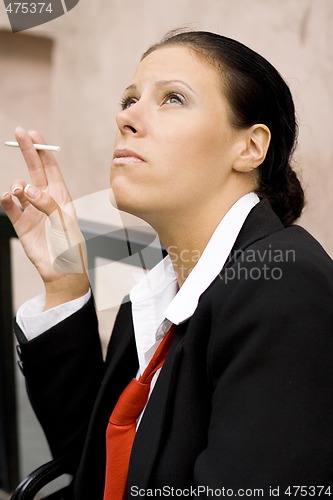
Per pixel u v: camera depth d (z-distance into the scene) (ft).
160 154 6.51
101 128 20.88
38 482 7.93
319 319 5.77
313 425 5.59
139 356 7.39
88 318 8.30
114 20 19.83
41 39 22.25
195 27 17.24
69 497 8.52
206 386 6.40
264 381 5.64
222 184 6.84
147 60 6.90
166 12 18.17
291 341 5.66
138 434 6.62
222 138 6.68
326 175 15.10
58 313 8.21
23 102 23.61
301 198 7.73
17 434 13.99
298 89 15.16
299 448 5.53
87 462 7.92
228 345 5.92
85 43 20.93
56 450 8.61
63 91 21.99
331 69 14.67
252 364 5.69
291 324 5.69
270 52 15.72
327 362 5.72
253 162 6.86
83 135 21.56
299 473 5.52
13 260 23.26
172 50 6.78
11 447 13.91
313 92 15.01
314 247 6.50
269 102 6.95
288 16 15.30
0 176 24.31
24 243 8.31
